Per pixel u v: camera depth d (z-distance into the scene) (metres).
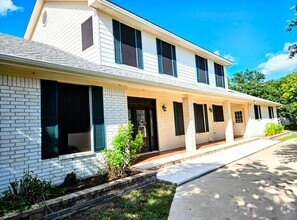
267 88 29.31
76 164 5.27
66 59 6.09
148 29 9.49
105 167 5.57
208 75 13.59
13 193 4.03
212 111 14.39
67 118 5.44
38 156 4.64
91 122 5.79
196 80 12.41
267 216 3.48
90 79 5.71
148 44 9.62
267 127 16.69
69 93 5.53
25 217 3.30
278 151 9.83
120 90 6.66
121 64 8.27
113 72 6.41
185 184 5.38
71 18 9.05
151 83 6.96
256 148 10.59
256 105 17.50
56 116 5.00
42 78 4.87
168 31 10.13
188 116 9.48
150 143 9.76
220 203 4.09
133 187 4.96
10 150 4.29
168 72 10.50
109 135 6.14
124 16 8.38
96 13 7.79
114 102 6.43
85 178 5.34
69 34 9.12
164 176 5.89
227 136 12.66
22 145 4.44
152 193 4.74
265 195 4.38
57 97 5.08
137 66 8.91
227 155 8.93
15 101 4.44
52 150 4.86
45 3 10.70
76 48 8.70
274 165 7.05
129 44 8.73
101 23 7.87
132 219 3.55
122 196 4.58
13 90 4.43
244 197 4.33
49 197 3.95
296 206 3.80
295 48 6.95
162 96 10.41
